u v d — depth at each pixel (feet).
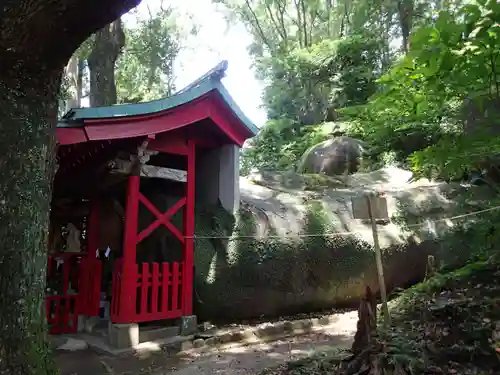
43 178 9.68
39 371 9.14
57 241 24.34
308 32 68.08
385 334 14.46
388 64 55.67
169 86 61.36
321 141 47.37
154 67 58.13
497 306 15.40
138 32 56.54
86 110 17.90
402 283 28.60
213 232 22.99
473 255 22.13
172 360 17.80
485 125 12.71
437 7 51.75
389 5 58.80
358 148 41.70
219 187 24.45
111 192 24.09
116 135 18.71
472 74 11.44
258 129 24.29
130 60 60.85
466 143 12.91
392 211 29.58
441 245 28.09
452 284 19.12
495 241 18.95
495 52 11.37
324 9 68.49
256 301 23.20
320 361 14.96
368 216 17.51
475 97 12.13
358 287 26.50
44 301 9.75
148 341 19.65
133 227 19.93
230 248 22.67
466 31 11.14
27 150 9.32
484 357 12.71
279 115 61.93
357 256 26.27
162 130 20.04
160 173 20.99
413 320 16.88
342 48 49.21
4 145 9.07
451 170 13.97
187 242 21.56
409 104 15.35
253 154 59.57
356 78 49.21
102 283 27.25
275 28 70.33
